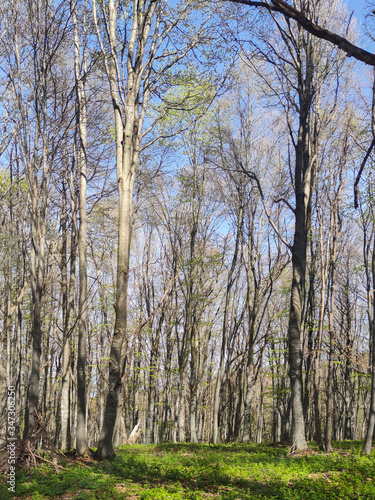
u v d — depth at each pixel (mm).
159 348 28203
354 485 7672
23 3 11797
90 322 27203
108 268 22500
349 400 28047
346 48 3270
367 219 21094
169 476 9008
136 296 26781
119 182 12016
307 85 15555
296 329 14203
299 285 14492
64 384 15078
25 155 11047
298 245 14766
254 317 22891
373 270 14523
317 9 15695
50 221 15578
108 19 12977
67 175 14211
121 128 12469
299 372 13898
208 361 34250
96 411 32031
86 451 11875
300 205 15016
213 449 16266
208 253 24656
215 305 31031
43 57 11383
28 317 20719
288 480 8641
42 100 11344
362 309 31297
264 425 45469
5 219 17109
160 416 34344
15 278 19141
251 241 23500
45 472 8938
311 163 15406
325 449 13203
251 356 22594
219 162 22828
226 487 8039
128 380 27094
